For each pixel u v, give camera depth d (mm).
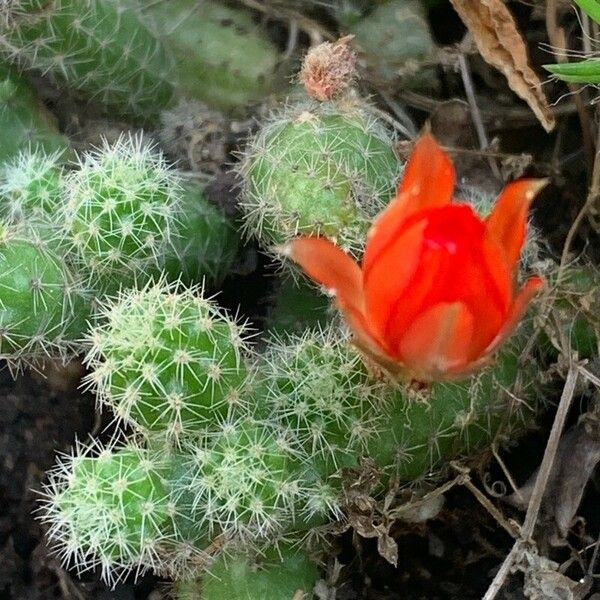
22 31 174
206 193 182
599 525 179
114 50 182
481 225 120
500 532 184
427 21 200
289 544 165
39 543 190
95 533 149
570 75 159
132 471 151
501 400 168
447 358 128
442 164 126
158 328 149
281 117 169
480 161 194
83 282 165
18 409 194
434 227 121
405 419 162
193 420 152
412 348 129
